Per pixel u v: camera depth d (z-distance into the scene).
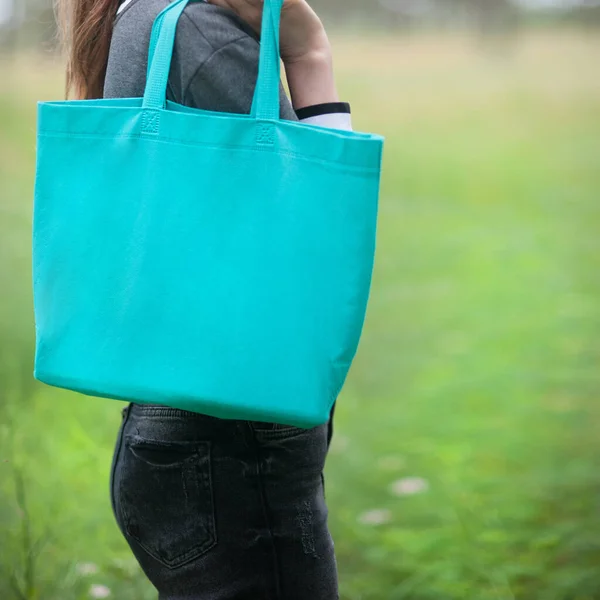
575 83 16.19
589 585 3.32
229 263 1.62
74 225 1.70
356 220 1.59
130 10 1.83
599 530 3.65
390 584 3.38
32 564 2.78
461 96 15.51
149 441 1.82
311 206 1.59
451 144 13.21
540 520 3.76
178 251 1.63
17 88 10.80
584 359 5.78
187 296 1.63
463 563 3.47
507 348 6.05
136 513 1.88
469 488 4.07
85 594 2.88
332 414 1.99
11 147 9.55
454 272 7.98
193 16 1.69
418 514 3.88
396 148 12.94
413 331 6.52
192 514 1.82
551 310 6.81
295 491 1.82
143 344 1.65
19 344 4.86
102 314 1.68
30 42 10.43
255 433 1.77
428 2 18.12
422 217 9.84
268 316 1.60
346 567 3.53
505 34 17.73
